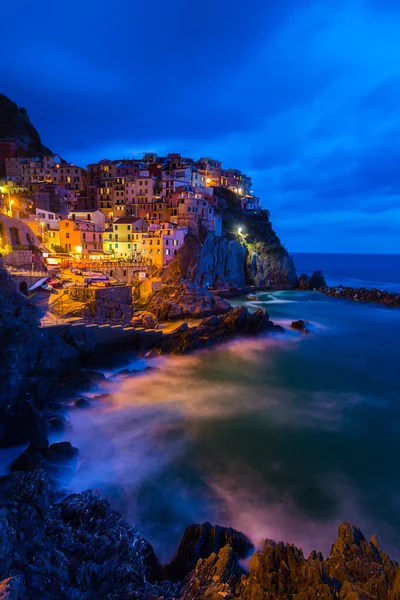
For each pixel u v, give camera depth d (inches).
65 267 2763.3
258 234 4712.1
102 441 1088.2
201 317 2637.8
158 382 1572.3
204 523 716.7
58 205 3769.7
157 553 704.4
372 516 815.1
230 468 981.8
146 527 769.6
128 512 810.2
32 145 5457.7
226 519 796.6
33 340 1359.5
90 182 4596.5
